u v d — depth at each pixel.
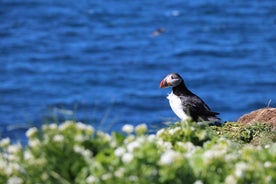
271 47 85.19
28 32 92.00
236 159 6.86
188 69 75.50
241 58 79.56
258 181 6.46
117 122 54.91
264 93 65.88
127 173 6.41
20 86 67.00
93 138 7.01
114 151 6.71
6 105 60.06
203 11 103.31
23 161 6.77
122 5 106.56
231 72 73.50
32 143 6.71
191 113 12.84
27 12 102.19
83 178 6.46
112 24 97.00
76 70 74.00
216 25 96.38
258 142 9.91
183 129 7.75
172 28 95.00
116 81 69.81
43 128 6.84
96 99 62.09
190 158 6.75
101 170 6.45
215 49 83.62
